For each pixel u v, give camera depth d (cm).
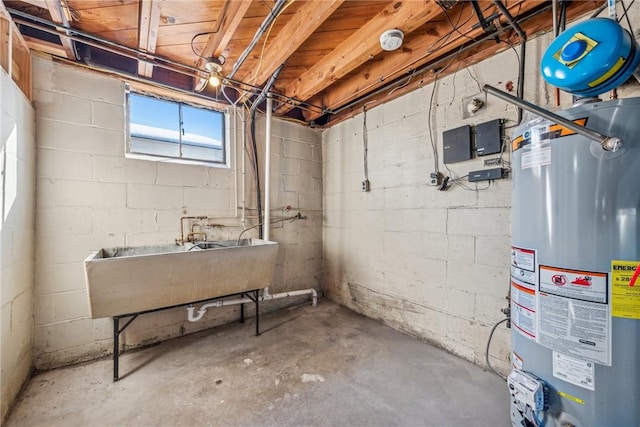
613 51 82
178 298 205
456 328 212
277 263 314
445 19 186
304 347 224
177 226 247
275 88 286
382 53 228
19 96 162
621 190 83
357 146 303
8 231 149
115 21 178
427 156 233
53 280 194
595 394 87
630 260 82
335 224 334
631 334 82
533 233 100
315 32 198
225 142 281
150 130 241
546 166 96
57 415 148
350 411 152
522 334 105
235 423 144
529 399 95
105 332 212
